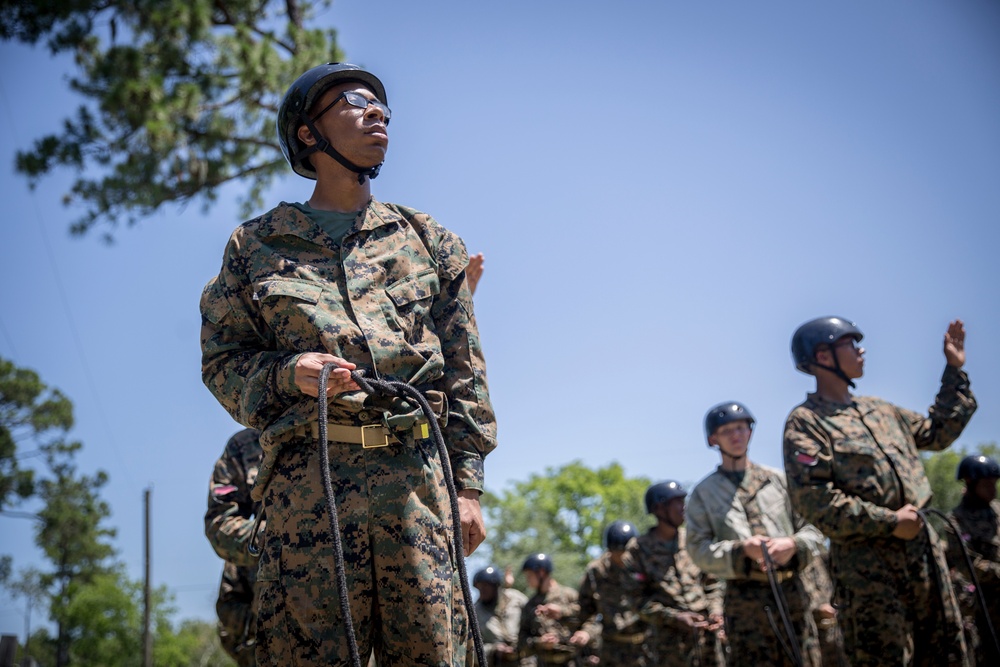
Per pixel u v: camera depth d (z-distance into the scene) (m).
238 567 7.09
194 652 75.31
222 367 3.60
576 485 53.00
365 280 3.60
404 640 3.35
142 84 12.72
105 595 59.25
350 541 3.34
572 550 52.31
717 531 8.02
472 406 3.75
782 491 8.23
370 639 3.41
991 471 10.26
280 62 13.52
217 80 13.44
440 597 3.38
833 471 6.73
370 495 3.38
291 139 3.97
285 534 3.37
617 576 12.79
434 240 3.87
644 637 12.51
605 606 12.75
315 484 3.38
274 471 3.48
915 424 7.16
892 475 6.69
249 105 13.79
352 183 3.87
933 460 29.25
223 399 3.60
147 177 13.12
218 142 13.45
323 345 3.46
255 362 3.51
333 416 3.42
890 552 6.54
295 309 3.49
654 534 11.58
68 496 44.59
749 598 7.64
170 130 12.70
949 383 7.10
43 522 45.53
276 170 14.08
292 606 3.30
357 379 3.31
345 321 3.50
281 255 3.62
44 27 13.42
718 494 8.13
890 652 6.44
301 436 3.45
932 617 6.57
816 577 8.52
